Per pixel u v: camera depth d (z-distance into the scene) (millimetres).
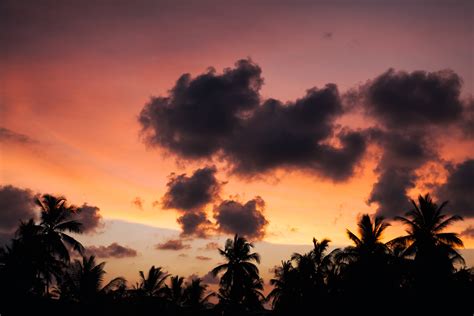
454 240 36656
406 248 38656
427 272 35500
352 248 40875
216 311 54594
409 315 34875
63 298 45531
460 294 33500
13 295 39125
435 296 34188
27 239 40438
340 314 40281
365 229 41281
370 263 39031
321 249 51656
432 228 38000
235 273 52531
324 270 49719
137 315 54188
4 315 38188
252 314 54781
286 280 53188
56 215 42094
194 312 60375
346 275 40344
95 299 46219
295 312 48875
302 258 52188
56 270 42219
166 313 58938
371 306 37188
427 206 38531
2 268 39750
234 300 52594
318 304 45750
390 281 37594
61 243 41250
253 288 54094
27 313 39906
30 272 40000
